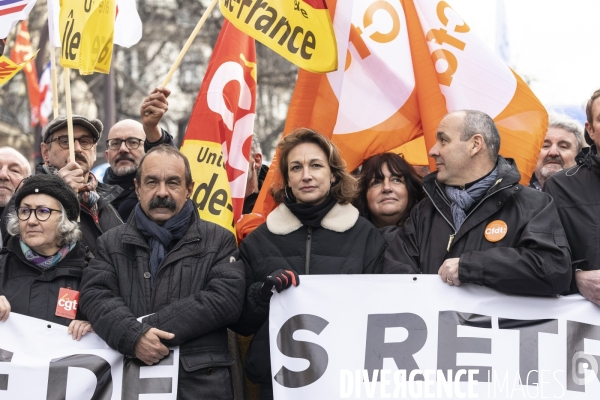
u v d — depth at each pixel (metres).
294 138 4.86
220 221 5.43
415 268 4.66
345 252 4.74
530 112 5.61
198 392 4.52
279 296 4.62
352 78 5.78
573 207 4.74
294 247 4.76
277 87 22.42
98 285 4.57
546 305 4.55
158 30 24.28
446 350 4.52
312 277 4.63
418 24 5.79
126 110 23.69
